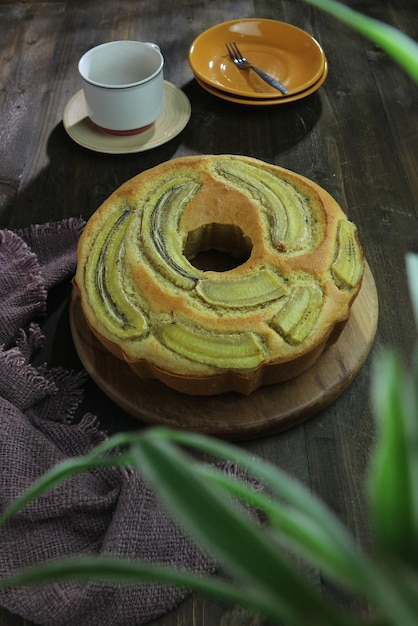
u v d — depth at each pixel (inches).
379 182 33.4
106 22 40.8
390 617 8.8
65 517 24.0
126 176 33.8
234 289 25.5
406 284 29.8
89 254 27.0
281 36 37.4
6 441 24.6
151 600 22.5
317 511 10.3
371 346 28.0
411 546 9.8
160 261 26.2
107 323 25.4
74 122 35.2
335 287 25.6
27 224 32.0
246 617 22.7
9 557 23.2
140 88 32.2
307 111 36.3
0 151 34.8
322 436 26.2
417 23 40.1
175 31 40.1
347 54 39.0
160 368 24.8
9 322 27.9
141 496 23.6
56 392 26.9
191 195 28.0
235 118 36.0
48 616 22.0
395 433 9.0
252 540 9.9
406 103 36.8
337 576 10.0
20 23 40.7
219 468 24.7
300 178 28.1
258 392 26.3
